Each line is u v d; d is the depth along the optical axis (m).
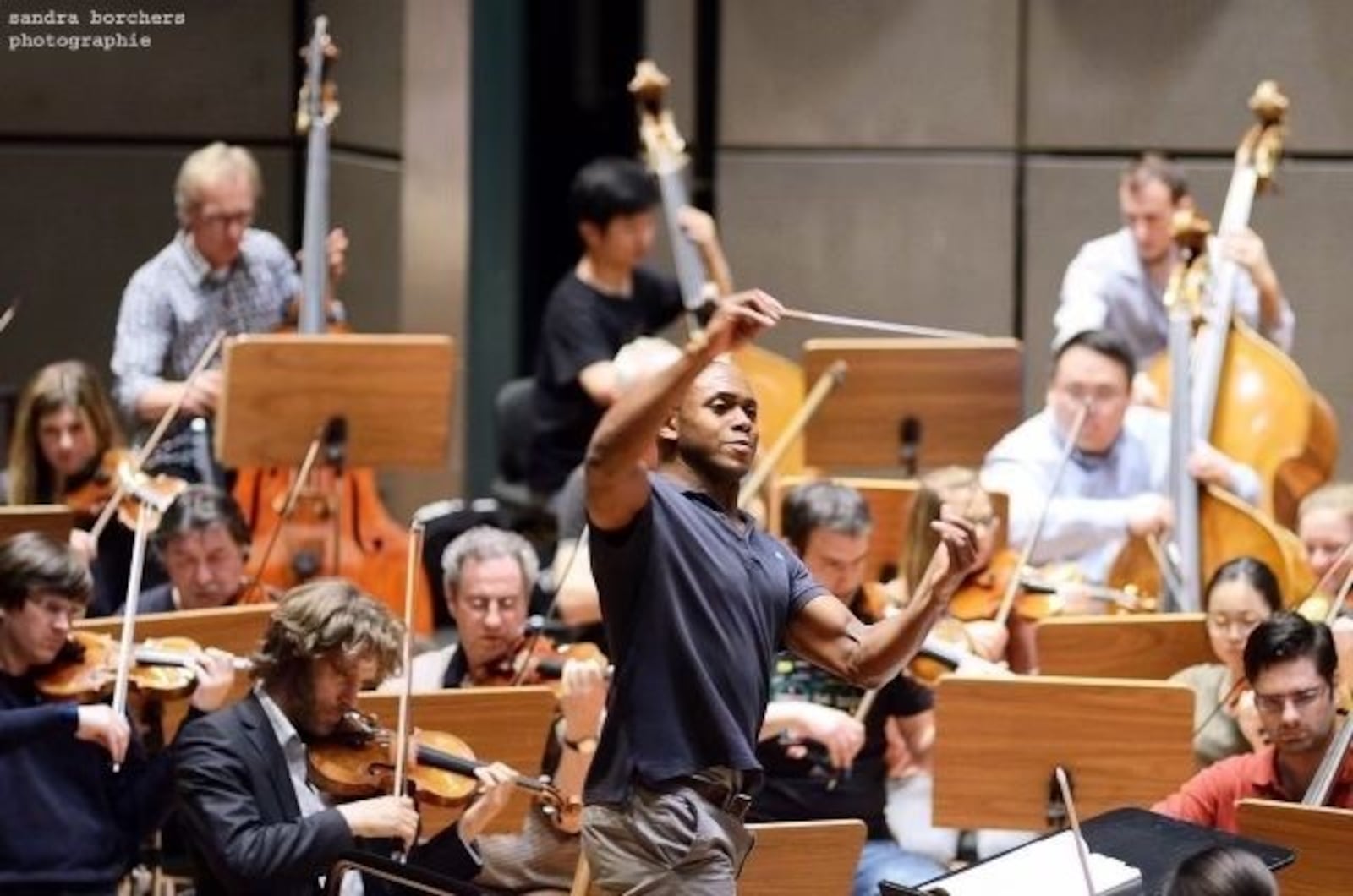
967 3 20.61
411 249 20.00
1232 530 15.57
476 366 21.69
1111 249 17.88
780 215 21.03
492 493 21.25
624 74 22.23
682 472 9.70
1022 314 20.66
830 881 11.59
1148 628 13.48
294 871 10.84
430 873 10.46
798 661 13.68
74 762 11.98
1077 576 15.16
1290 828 10.94
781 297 21.05
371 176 19.72
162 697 12.39
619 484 9.18
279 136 19.20
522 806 12.34
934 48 20.69
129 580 13.13
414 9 19.77
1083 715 12.19
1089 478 15.93
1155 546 15.59
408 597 12.02
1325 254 19.86
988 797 12.34
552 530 17.56
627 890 9.50
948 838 13.82
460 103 19.97
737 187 21.09
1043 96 20.48
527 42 21.92
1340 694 12.97
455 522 16.45
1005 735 12.27
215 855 10.90
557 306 17.52
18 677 12.20
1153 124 20.25
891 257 20.86
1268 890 8.88
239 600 13.85
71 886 11.90
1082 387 15.76
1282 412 16.55
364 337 15.09
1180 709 12.14
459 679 13.32
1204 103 20.11
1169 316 16.39
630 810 9.45
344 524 16.08
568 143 22.14
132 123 19.05
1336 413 19.86
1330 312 19.89
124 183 19.06
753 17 20.97
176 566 13.72
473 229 21.66
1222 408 16.66
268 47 19.14
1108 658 13.48
